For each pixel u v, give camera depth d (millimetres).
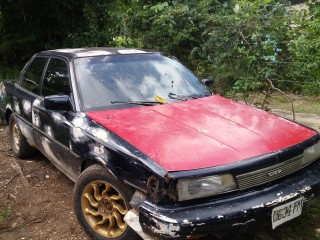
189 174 2455
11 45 11281
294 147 2871
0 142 5855
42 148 4207
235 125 3133
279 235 3168
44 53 4637
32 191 4211
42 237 3338
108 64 3887
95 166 3066
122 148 2793
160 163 2547
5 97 5195
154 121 3170
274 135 2994
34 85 4484
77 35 10906
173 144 2752
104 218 3074
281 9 5332
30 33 11203
